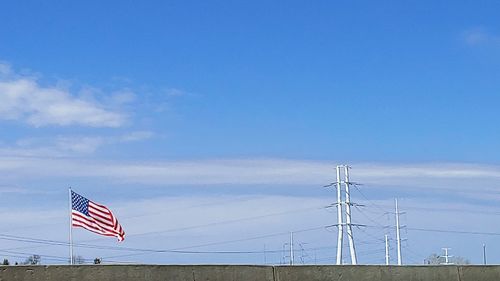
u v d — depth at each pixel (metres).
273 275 15.70
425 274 17.20
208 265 15.12
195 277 14.93
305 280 15.95
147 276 14.44
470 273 17.83
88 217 30.06
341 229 66.19
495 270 18.16
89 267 13.95
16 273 13.30
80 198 30.02
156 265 14.59
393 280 16.81
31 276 13.41
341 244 66.00
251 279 15.47
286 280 15.79
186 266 14.89
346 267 16.41
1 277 13.16
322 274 16.14
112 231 30.50
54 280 13.58
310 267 16.08
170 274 14.68
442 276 17.39
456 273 17.61
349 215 66.38
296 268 15.95
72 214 29.86
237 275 15.36
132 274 14.30
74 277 13.77
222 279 15.19
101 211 30.31
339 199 66.44
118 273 14.18
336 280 16.23
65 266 13.74
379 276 16.67
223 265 15.27
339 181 66.75
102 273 14.03
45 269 13.56
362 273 16.53
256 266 15.59
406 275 16.98
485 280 17.95
